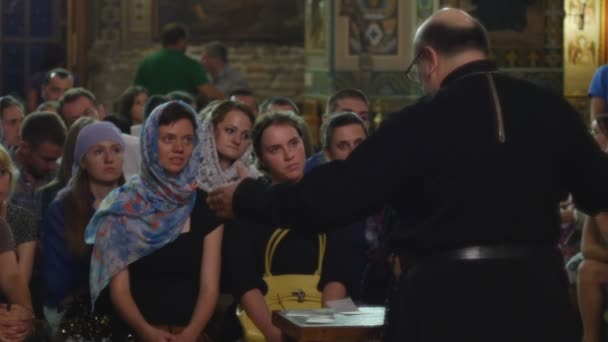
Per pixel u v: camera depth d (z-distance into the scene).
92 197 6.75
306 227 4.46
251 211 4.55
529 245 4.45
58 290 6.59
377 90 16.45
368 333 4.80
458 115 4.50
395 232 4.61
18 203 7.68
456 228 4.41
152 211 5.96
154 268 6.00
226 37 19.78
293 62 19.69
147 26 19.83
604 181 4.58
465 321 4.34
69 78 11.95
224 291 6.22
